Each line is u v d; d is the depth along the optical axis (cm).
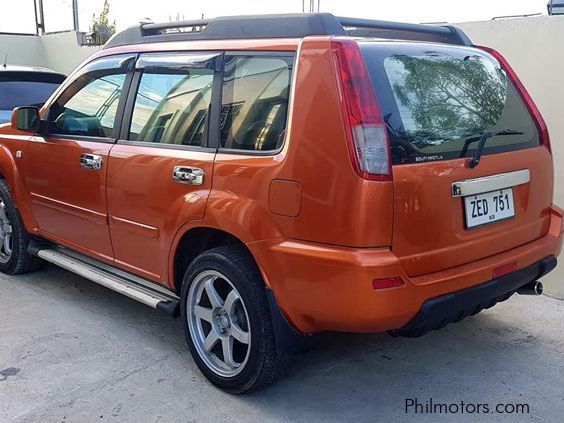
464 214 296
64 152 420
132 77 384
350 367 359
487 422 304
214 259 318
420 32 353
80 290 479
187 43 355
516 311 443
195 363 345
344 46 272
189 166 329
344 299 266
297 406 319
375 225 261
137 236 369
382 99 275
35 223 468
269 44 307
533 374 352
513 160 325
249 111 311
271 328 303
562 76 453
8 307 443
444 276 283
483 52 353
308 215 275
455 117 305
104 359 367
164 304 357
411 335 300
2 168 486
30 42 1243
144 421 304
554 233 357
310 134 275
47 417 305
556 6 537
